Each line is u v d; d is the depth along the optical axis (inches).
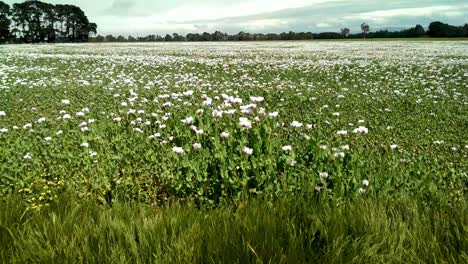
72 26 3843.5
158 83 584.4
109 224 127.4
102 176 197.0
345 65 919.0
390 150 242.5
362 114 395.2
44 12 3631.9
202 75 720.3
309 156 201.9
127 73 756.6
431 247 116.2
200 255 111.7
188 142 223.5
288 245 116.3
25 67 848.9
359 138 283.0
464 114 409.7
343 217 131.4
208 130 229.1
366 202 146.5
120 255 110.4
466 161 242.1
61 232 123.5
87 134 276.2
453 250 116.6
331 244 117.6
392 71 830.5
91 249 116.1
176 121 258.7
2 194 173.8
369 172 183.0
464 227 123.3
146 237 120.1
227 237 119.2
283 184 167.9
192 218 133.0
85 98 463.8
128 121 309.0
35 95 479.8
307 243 120.5
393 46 1838.1
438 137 307.3
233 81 652.7
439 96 528.7
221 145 197.5
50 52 1434.5
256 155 188.4
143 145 246.7
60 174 203.8
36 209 146.6
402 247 116.8
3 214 135.9
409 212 138.9
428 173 189.3
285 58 1138.7
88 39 3885.3
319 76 734.5
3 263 111.4
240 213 137.3
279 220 132.0
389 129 324.8
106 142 252.8
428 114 401.1
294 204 145.3
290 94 499.5
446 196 165.2
